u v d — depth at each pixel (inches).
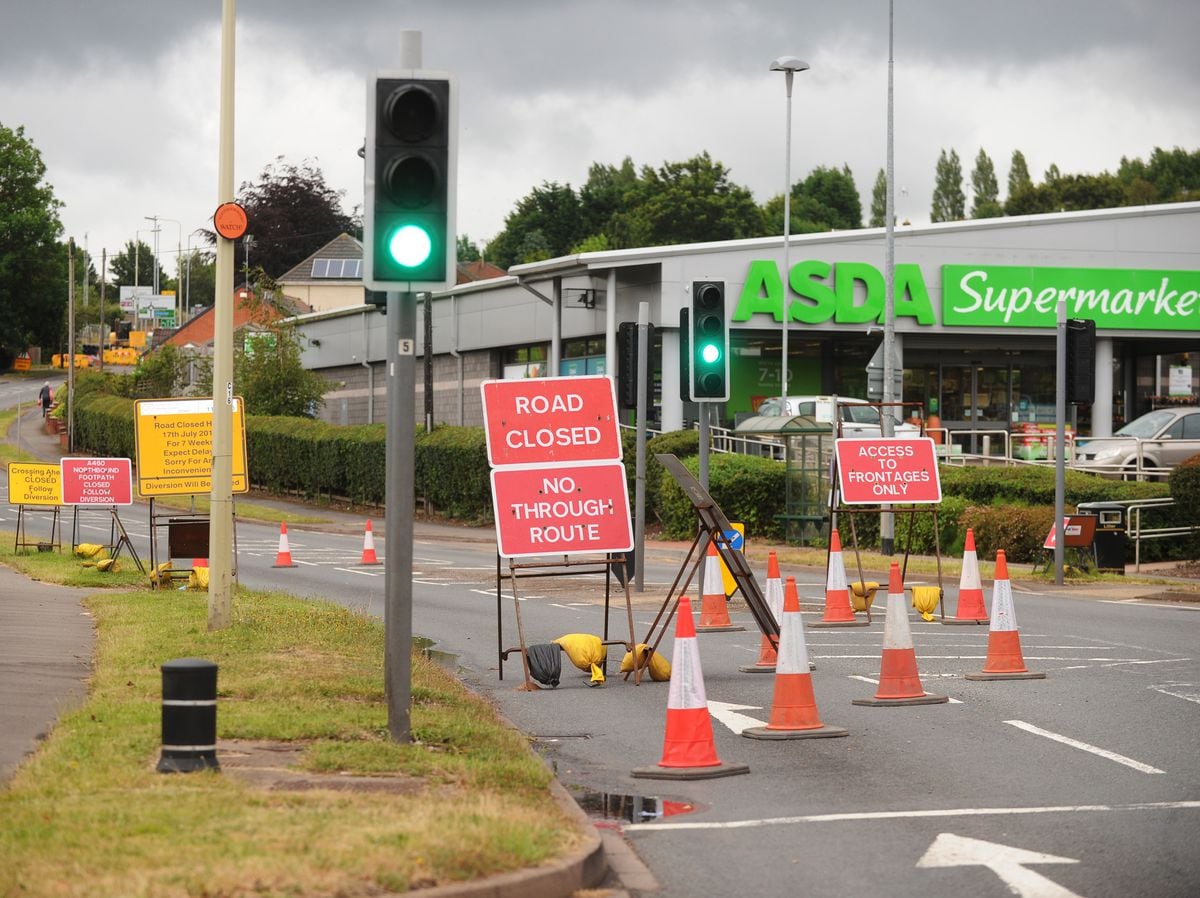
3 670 798.5
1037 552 1656.0
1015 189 6569.9
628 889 425.7
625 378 1381.6
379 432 3068.4
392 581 588.7
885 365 1883.6
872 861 455.8
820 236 2815.0
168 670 515.5
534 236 7381.9
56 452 4554.6
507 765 543.2
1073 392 1427.2
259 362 3816.4
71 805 449.1
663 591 1379.2
